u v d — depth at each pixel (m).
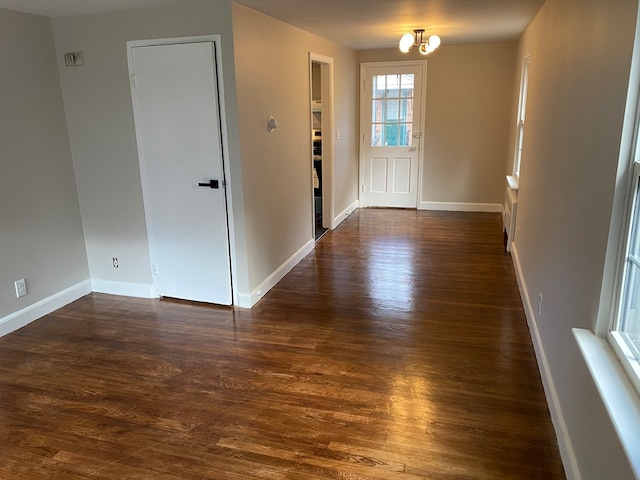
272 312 3.62
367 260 4.81
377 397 2.52
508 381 2.65
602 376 1.54
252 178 3.62
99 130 3.66
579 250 2.02
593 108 1.93
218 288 3.74
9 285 3.33
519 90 5.34
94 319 3.55
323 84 5.61
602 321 1.74
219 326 3.40
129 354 3.03
